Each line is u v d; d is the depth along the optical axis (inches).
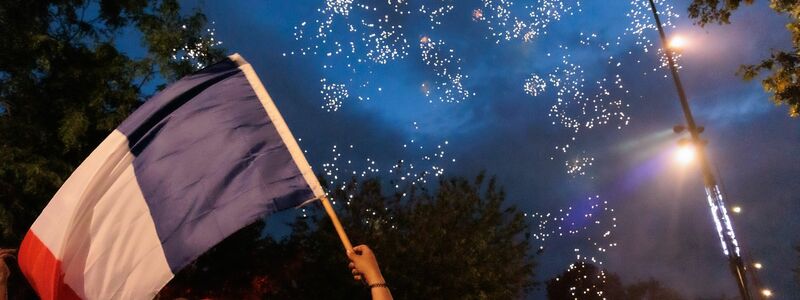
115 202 150.6
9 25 371.9
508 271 631.8
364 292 494.3
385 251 511.5
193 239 145.8
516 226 644.1
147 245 148.2
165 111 155.9
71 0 404.2
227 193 147.7
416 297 506.3
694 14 402.6
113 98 395.2
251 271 470.0
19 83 373.4
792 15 371.6
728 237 619.8
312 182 147.3
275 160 149.8
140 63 404.8
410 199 576.1
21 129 363.3
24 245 152.7
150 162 152.4
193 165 150.7
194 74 158.4
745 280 601.0
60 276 146.4
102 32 423.2
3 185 348.5
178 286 436.1
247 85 157.9
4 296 208.1
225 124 153.3
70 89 389.1
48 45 377.1
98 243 148.4
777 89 391.5
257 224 473.1
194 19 431.5
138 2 420.5
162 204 149.5
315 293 497.4
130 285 146.6
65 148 375.9
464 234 585.3
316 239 517.3
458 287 520.7
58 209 149.4
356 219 540.7
